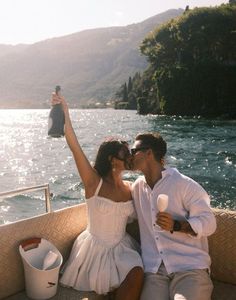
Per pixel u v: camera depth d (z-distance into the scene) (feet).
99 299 10.14
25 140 137.59
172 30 278.26
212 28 265.75
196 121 204.33
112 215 10.57
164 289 9.97
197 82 247.50
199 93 248.11
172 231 9.62
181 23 272.31
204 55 273.33
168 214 9.53
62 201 47.55
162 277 10.16
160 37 285.64
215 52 275.39
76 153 10.71
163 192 10.36
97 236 10.65
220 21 265.13
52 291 9.94
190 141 107.65
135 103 555.69
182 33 272.72
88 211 10.88
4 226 10.17
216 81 244.22
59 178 64.08
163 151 10.75
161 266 10.28
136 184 11.05
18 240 10.28
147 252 10.64
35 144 123.24
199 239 10.34
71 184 58.29
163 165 10.94
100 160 10.84
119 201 10.80
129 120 237.86
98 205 10.57
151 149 10.60
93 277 10.15
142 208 10.76
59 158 89.86
